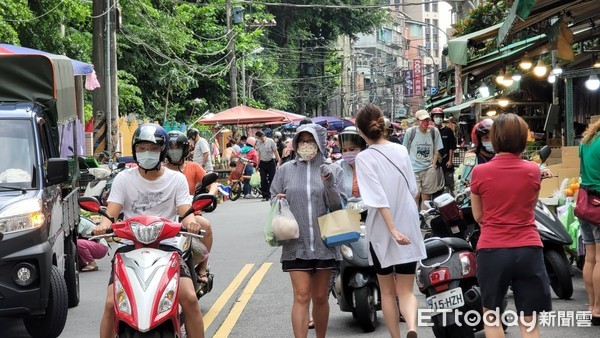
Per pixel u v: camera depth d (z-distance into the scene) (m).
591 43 20.36
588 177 9.75
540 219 11.01
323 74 78.88
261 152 27.77
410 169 8.45
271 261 15.69
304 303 8.50
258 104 60.19
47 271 9.57
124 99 38.28
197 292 9.95
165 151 7.79
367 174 8.32
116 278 6.99
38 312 9.52
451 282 8.56
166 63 42.59
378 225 8.38
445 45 18.89
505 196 7.37
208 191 10.86
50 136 11.41
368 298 9.90
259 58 63.00
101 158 25.94
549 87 26.34
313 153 8.60
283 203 8.48
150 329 6.70
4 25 23.94
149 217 7.23
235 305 11.84
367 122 8.45
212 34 52.81
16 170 10.23
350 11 72.38
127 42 41.16
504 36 13.94
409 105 133.00
